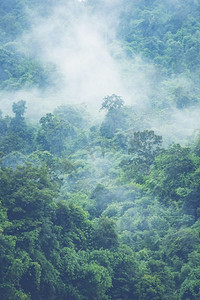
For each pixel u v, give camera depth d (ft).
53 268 112.68
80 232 130.82
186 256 137.28
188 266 128.98
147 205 177.17
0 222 109.40
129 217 170.50
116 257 127.65
